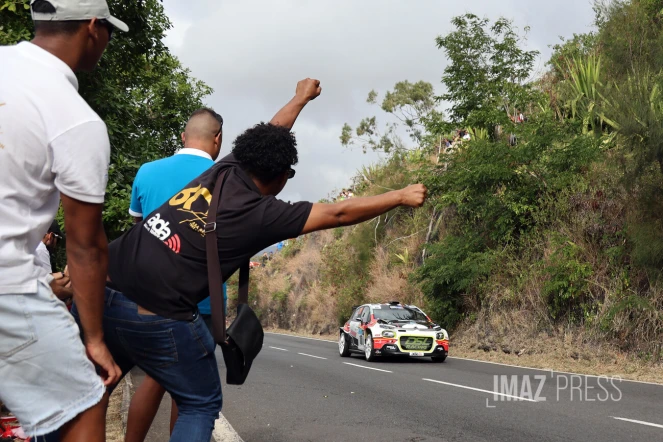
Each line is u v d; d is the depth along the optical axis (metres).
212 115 4.16
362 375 12.58
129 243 2.89
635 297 13.78
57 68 2.21
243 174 3.03
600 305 14.92
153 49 11.75
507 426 7.12
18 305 2.08
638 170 13.44
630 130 13.22
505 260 18.47
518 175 18.11
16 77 2.10
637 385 10.85
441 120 21.47
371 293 26.09
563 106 19.98
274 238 2.90
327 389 10.42
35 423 2.16
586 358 14.43
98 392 2.27
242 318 2.98
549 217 17.75
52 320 2.16
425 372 13.14
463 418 7.64
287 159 3.06
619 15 16.36
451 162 19.86
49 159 2.12
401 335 15.64
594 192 16.23
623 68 16.19
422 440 6.44
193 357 2.89
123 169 10.59
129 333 2.84
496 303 18.56
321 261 36.00
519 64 20.11
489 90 19.75
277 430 6.97
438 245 20.38
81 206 2.19
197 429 2.91
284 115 3.96
